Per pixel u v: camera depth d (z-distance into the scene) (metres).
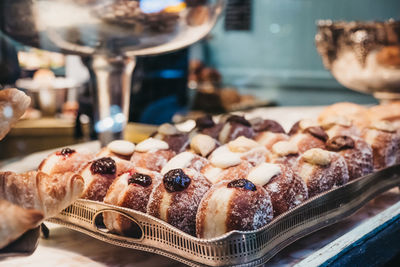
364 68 1.41
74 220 0.79
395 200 1.00
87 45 0.92
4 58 1.24
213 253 0.67
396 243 0.85
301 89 4.25
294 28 4.26
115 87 1.02
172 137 0.96
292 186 0.79
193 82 3.25
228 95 2.82
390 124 1.03
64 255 0.78
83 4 0.80
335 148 0.93
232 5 4.32
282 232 0.74
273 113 1.75
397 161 1.00
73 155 0.85
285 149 0.89
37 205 0.68
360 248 0.79
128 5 0.82
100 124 1.03
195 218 0.74
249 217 0.70
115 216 0.75
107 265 0.76
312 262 0.73
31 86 1.79
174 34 0.92
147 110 2.24
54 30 0.86
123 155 0.88
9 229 0.61
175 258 0.71
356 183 0.88
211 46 4.69
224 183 0.74
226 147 0.91
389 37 1.33
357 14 3.99
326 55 1.50
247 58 4.57
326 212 0.82
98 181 0.80
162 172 0.83
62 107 1.88
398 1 3.79
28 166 1.07
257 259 0.68
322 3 4.10
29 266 0.75
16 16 0.84
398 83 1.40
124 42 0.91
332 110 1.22
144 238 0.73
